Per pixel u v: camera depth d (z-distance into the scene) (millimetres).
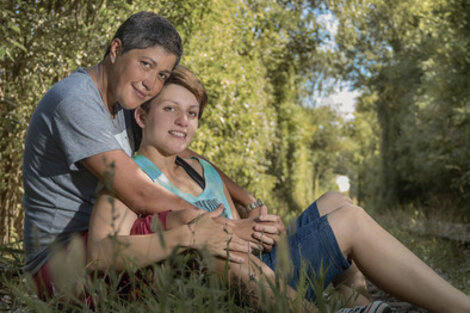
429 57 14820
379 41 19859
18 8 4215
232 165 9539
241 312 1926
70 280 1671
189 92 2527
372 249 2189
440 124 13875
